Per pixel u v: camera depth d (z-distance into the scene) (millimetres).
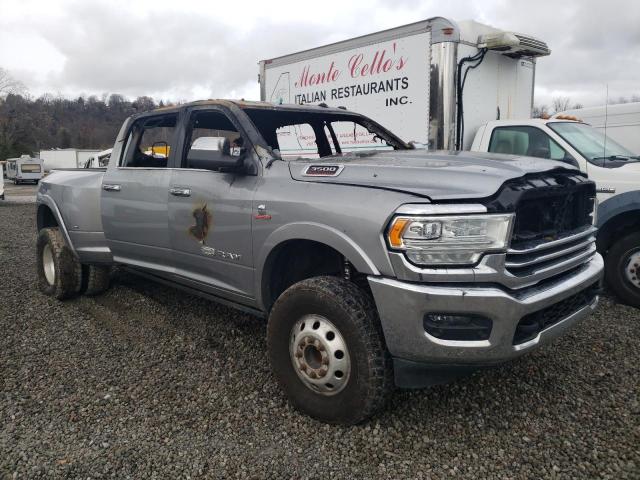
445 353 2699
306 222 3133
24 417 3201
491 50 7426
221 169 3588
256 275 3521
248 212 3498
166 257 4316
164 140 4711
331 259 3523
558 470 2676
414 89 7297
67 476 2646
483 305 2637
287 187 3342
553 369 3840
